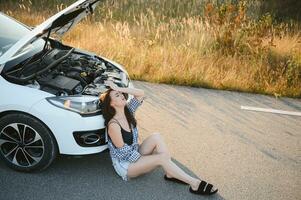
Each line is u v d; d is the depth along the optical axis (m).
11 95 4.18
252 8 12.20
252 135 5.87
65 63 4.98
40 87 4.35
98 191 4.35
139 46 8.85
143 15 10.52
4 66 4.47
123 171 4.41
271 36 9.82
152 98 6.82
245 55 8.60
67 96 4.30
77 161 4.81
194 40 9.13
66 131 4.18
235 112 6.58
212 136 5.73
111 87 4.52
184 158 5.12
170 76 7.59
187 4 12.02
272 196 4.56
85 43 8.57
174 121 6.07
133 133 4.48
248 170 5.00
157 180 4.62
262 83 7.68
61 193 4.27
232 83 7.57
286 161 5.29
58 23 4.51
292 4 12.79
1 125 4.30
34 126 4.21
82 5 4.64
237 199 4.46
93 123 4.25
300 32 10.45
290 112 6.78
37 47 5.07
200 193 4.41
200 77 7.61
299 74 8.03
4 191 4.20
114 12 11.13
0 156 4.52
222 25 9.34
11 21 5.35
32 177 4.46
